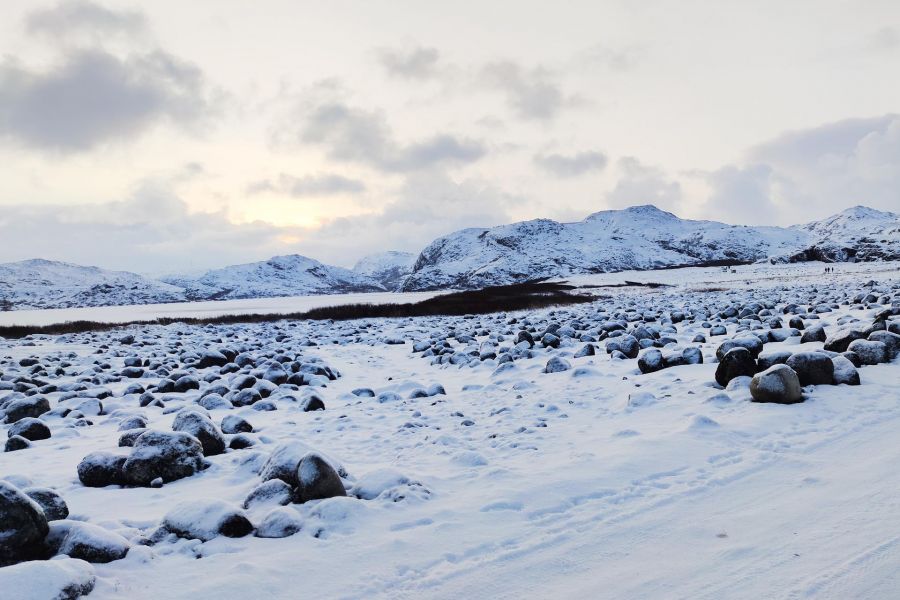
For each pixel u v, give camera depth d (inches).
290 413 432.5
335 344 970.7
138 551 179.0
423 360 721.6
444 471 257.6
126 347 1021.2
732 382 358.3
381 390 513.3
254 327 1466.5
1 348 1061.8
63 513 212.7
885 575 145.2
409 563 168.4
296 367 622.8
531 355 616.1
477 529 189.2
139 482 263.0
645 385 410.0
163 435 276.7
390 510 208.2
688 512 192.5
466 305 1791.3
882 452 234.5
